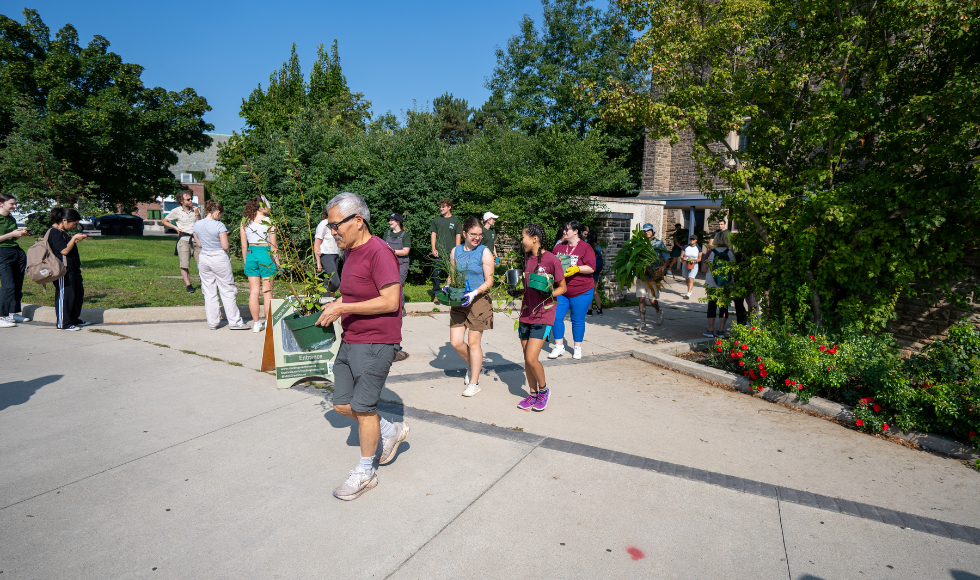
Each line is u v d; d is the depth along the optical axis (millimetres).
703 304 11914
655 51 6734
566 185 11844
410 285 13031
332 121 21594
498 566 2568
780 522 3062
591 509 3107
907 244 5473
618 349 7215
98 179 27859
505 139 12938
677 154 17312
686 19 6688
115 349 5785
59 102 24547
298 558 2576
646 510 3123
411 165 12914
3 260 6531
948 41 5102
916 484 3645
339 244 3078
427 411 4562
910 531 3025
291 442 3820
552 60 29656
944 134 5086
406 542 2732
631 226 14102
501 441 4000
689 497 3293
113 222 35812
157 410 4277
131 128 26328
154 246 21703
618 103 6828
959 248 5426
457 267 4938
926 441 4297
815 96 5926
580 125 28359
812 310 6211
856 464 3928
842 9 5621
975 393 4180
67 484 3139
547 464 3650
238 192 14859
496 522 2938
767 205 5758
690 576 2553
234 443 3771
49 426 3891
